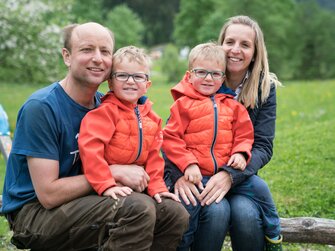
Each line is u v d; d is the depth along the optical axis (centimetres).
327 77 3256
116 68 343
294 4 3988
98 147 327
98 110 335
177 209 329
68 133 337
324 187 596
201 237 355
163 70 3039
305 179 623
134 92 342
